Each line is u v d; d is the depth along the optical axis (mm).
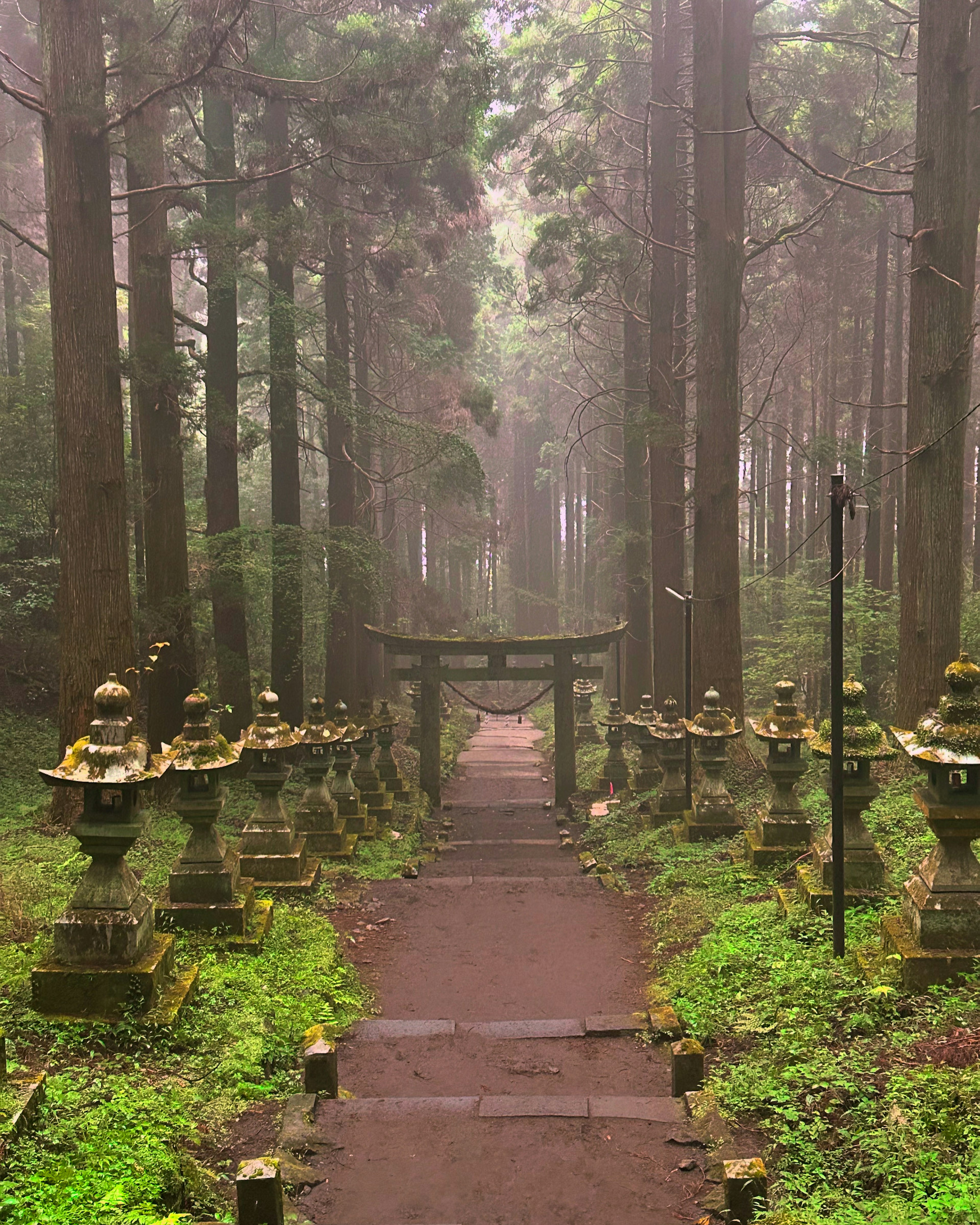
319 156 12789
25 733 15539
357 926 8648
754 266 24484
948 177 11211
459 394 24953
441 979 7379
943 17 11094
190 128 19266
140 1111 4293
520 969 7582
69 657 10969
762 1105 4582
